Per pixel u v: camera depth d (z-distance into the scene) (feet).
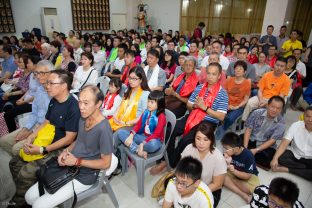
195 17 28.35
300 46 15.69
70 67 12.34
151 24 32.01
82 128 4.59
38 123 6.52
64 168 4.36
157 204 5.57
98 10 27.73
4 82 11.12
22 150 5.24
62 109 5.15
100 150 4.44
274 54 13.39
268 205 3.89
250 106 9.03
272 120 6.68
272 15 17.88
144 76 6.87
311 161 6.36
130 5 30.83
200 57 14.07
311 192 6.07
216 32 27.99
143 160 5.54
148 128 5.96
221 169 4.74
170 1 29.17
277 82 9.30
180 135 7.15
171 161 6.61
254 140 7.13
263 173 6.82
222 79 9.29
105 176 4.82
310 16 21.80
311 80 15.67
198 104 6.71
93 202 5.61
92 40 20.38
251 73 10.75
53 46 14.93
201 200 3.97
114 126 6.75
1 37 22.38
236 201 5.71
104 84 9.18
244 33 26.89
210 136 4.63
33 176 5.02
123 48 12.10
